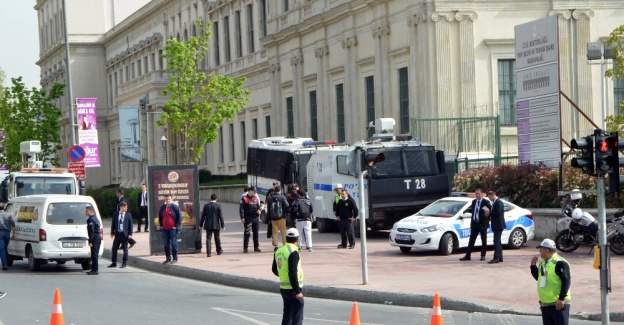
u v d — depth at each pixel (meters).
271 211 44.44
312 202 54.41
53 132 97.12
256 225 44.56
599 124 60.09
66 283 35.31
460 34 59.41
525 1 59.78
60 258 39.66
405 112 63.19
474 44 59.62
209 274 36.34
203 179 103.88
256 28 93.69
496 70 59.88
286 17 82.94
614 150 21.62
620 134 45.97
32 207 40.72
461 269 34.41
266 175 62.78
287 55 82.81
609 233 36.56
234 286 34.62
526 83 46.50
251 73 94.06
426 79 59.53
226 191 89.94
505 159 54.19
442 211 41.12
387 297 28.83
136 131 83.88
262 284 33.09
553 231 42.66
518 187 46.69
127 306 28.20
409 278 32.41
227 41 102.50
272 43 85.06
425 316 25.78
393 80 64.31
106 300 29.77
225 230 59.03
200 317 25.69
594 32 60.12
